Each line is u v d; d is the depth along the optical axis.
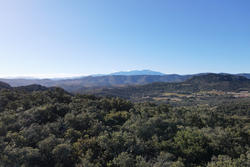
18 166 16.86
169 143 26.47
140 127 30.28
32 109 34.47
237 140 30.16
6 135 22.30
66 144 20.73
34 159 18.70
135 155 22.27
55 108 37.56
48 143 20.88
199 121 43.47
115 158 19.98
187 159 24.03
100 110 43.22
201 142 26.77
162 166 19.27
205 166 22.77
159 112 48.09
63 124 29.38
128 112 44.06
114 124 35.22
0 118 27.41
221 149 27.00
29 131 23.62
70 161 19.70
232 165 19.55
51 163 19.36
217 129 34.19
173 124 35.56
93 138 23.84
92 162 19.72
